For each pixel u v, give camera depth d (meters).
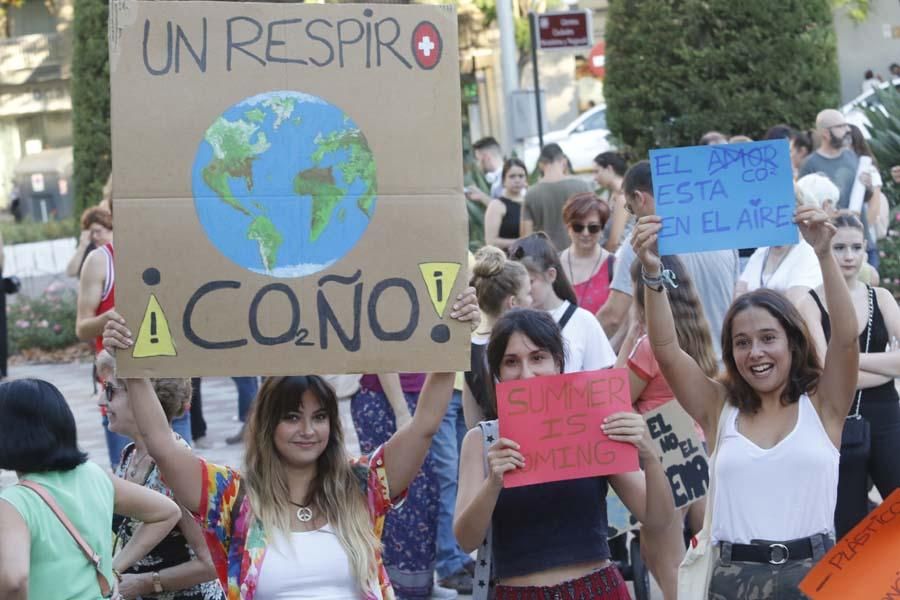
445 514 10.20
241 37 5.43
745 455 6.00
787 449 5.95
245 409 15.29
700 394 6.26
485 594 6.00
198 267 5.35
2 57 52.84
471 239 20.62
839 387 6.00
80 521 5.56
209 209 5.37
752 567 5.94
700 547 6.11
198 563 6.33
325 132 5.43
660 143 20.55
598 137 29.00
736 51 19.95
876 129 20.62
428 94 5.48
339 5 5.49
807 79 19.89
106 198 16.14
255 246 5.39
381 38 5.48
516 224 15.76
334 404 5.59
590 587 5.93
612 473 5.77
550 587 5.91
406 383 10.20
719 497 6.06
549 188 14.63
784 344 5.97
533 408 5.76
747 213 6.03
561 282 8.85
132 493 5.92
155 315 5.32
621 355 8.30
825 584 5.72
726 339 6.14
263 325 5.37
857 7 32.56
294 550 5.46
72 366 23.69
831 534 5.97
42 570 5.45
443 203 5.46
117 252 5.31
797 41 19.86
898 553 5.68
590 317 8.73
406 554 9.95
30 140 54.25
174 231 5.34
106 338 5.32
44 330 25.05
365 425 10.04
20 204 51.34
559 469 5.75
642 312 8.12
